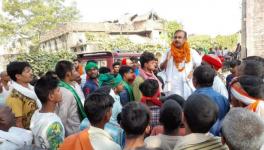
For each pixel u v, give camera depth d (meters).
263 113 3.17
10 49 41.69
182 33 5.65
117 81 5.94
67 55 24.36
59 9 44.44
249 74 3.85
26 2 41.19
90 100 3.02
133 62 9.52
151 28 50.91
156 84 4.36
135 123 2.77
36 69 23.20
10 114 3.33
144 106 2.88
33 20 40.44
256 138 2.14
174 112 3.19
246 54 19.58
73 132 4.29
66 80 4.61
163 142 3.13
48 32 51.00
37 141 3.40
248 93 3.29
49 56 23.81
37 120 3.46
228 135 2.20
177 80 5.71
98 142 2.85
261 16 19.33
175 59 5.70
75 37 45.19
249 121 2.18
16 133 3.31
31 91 4.41
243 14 19.89
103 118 3.01
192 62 5.70
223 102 3.95
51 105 3.59
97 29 46.53
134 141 2.82
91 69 6.59
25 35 42.12
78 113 4.42
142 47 32.72
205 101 2.56
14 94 4.33
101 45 37.28
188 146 2.52
